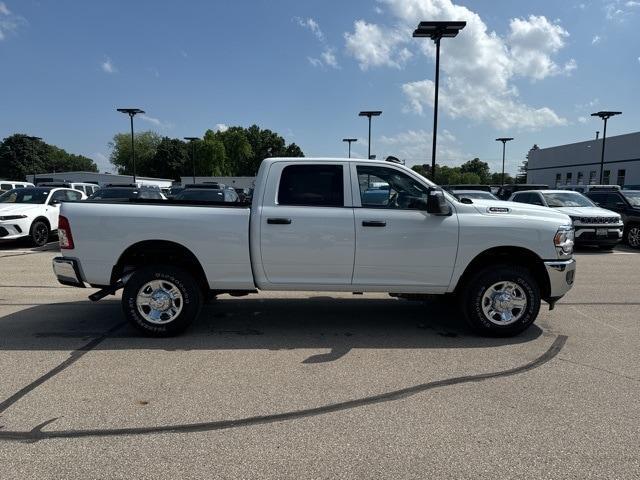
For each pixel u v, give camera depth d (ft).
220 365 14.93
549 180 196.54
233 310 21.71
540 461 9.84
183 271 17.46
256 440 10.55
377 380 13.87
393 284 17.65
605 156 161.48
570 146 181.57
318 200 17.49
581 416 11.73
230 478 9.20
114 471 9.37
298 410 11.97
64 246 17.39
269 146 443.32
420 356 15.90
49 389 13.03
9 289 25.79
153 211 17.26
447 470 9.51
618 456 10.03
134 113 121.70
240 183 266.36
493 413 11.87
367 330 18.80
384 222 17.20
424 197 17.72
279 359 15.52
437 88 65.00
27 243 44.57
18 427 11.00
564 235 17.69
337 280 17.57
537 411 11.99
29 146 392.27
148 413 11.73
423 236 17.29
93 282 17.48
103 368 14.57
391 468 9.56
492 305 17.79
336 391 13.09
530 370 14.70
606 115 115.34
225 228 17.22
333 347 16.75
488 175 400.26
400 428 11.12
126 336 17.75
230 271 17.48
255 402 12.39
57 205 46.19
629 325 19.79
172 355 15.79
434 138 66.23
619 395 12.94
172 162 355.56
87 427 11.03
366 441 10.55
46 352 15.96
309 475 9.31
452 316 21.01
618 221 43.55
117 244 17.19
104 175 258.16
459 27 62.13
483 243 17.38
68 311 21.29
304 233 17.17
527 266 18.60
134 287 17.26
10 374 14.06
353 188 17.53
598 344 17.28
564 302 23.85
